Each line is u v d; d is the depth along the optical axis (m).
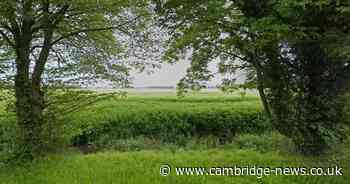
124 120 16.17
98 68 10.94
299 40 7.99
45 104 9.82
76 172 7.91
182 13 9.10
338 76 8.63
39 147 9.41
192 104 19.45
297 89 8.94
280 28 7.25
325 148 9.03
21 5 8.59
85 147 14.43
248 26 7.91
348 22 7.41
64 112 10.03
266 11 8.01
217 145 15.02
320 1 6.74
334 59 8.29
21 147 9.20
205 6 8.71
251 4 8.18
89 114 14.77
